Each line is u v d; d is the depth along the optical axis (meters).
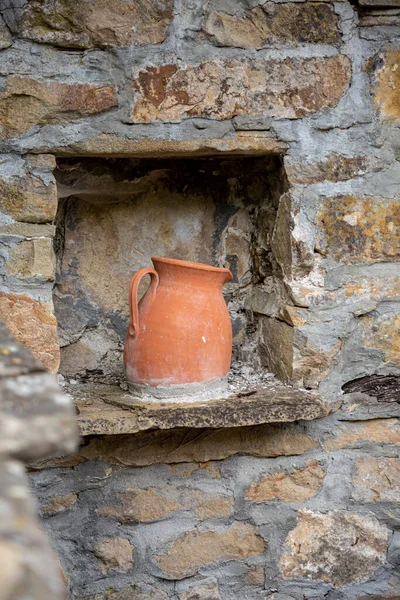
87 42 1.75
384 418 2.03
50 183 1.78
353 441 2.02
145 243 2.17
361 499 2.03
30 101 1.74
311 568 2.02
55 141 1.77
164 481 1.93
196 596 1.96
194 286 1.85
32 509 0.55
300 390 1.95
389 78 1.92
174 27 1.79
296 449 1.98
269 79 1.86
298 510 2.00
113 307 2.16
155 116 1.81
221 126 1.85
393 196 1.95
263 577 2.00
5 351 0.77
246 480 1.97
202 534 1.96
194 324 1.82
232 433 1.94
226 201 2.20
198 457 1.93
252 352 2.18
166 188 2.15
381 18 1.90
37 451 0.60
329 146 1.91
